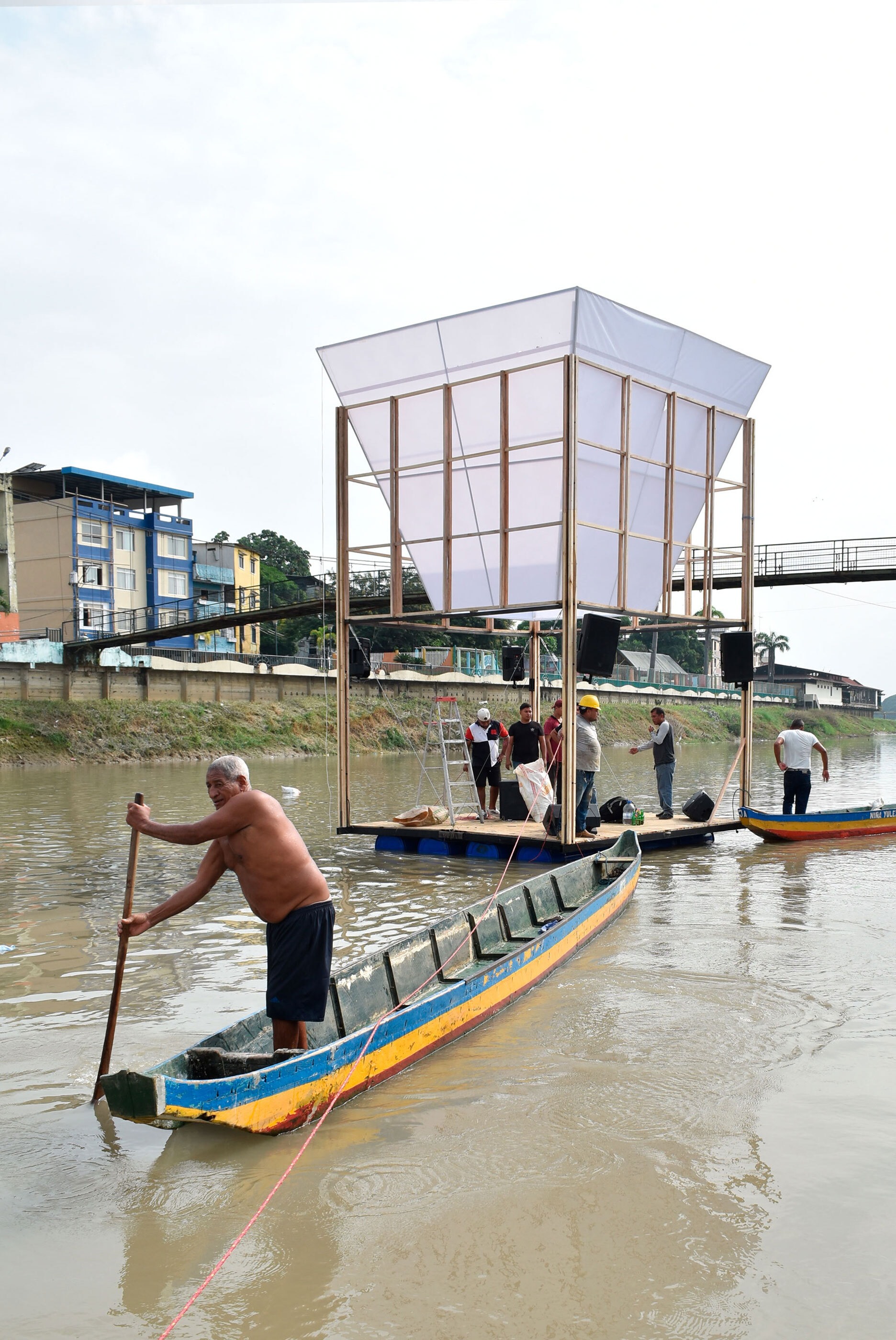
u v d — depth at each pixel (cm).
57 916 1018
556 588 1301
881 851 1462
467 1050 638
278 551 8588
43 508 5447
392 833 1451
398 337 1392
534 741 1524
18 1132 517
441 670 5584
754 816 1520
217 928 969
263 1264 401
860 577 2667
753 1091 568
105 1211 441
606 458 1312
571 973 809
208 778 545
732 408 1501
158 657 4541
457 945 785
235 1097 477
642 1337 354
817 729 8688
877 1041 649
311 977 535
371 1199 451
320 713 4859
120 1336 358
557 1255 405
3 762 3503
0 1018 693
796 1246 411
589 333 1266
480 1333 357
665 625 1523
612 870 1085
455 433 1371
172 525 5934
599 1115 537
